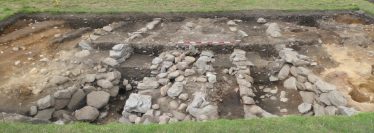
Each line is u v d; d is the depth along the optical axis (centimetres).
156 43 1321
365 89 1105
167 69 1187
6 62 1228
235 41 1341
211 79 1114
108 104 1101
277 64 1220
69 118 1021
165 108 1019
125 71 1207
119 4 1698
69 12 1588
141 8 1633
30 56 1271
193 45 1305
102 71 1190
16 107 1033
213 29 1448
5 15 1505
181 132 751
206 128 768
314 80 1117
